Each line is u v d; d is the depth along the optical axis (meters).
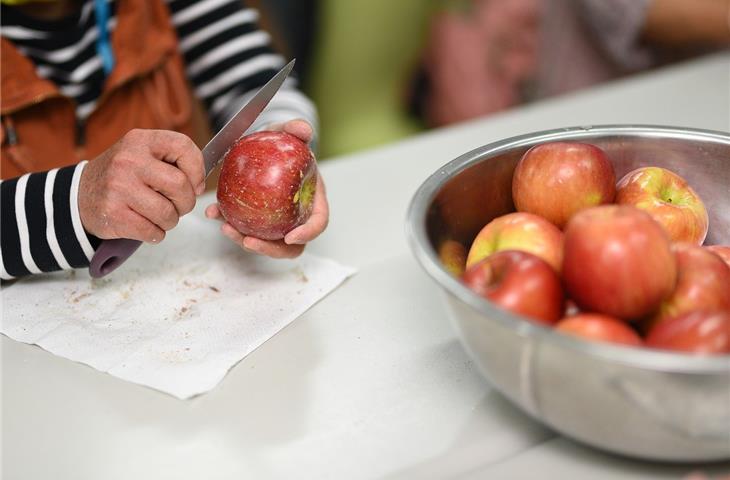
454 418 0.66
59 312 0.80
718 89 1.33
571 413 0.56
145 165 0.76
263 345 0.75
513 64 2.13
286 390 0.70
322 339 0.76
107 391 0.70
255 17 1.38
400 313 0.80
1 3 1.08
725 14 1.56
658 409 0.52
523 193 0.75
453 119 2.22
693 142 0.77
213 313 0.79
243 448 0.63
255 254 0.89
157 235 0.79
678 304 0.62
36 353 0.75
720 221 0.78
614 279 0.59
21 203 0.82
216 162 0.81
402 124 2.23
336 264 0.87
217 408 0.68
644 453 0.57
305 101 1.29
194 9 1.29
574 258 0.61
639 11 1.61
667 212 0.72
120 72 1.14
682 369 0.48
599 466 0.61
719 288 0.62
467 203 0.75
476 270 0.64
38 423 0.67
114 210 0.77
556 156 0.73
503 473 0.61
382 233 0.96
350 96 2.18
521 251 0.65
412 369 0.72
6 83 1.06
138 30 1.16
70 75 1.13
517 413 0.66
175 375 0.71
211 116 1.36
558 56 1.79
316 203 0.84
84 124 1.16
